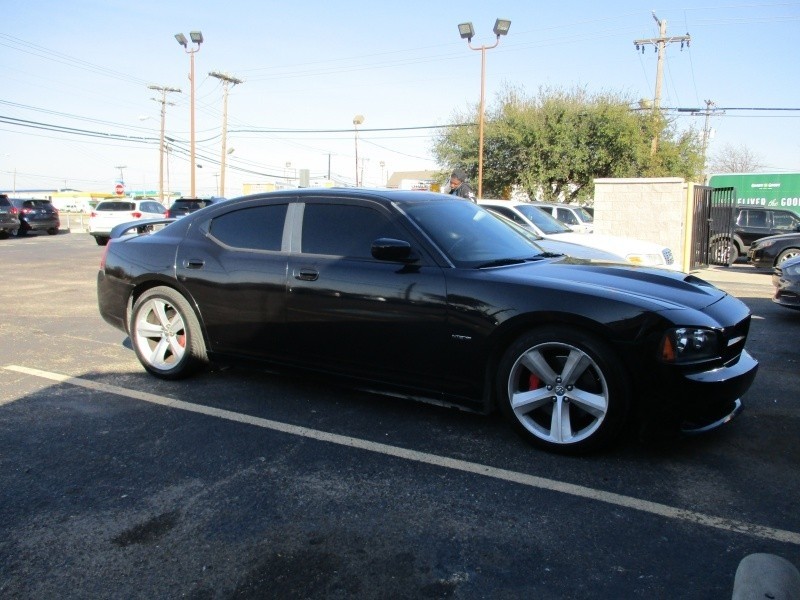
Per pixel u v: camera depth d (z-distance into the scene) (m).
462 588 2.39
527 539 2.72
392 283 3.92
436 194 4.82
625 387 3.33
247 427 4.01
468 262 3.92
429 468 3.42
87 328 7.15
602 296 3.39
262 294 4.40
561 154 29.98
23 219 27.30
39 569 2.51
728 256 16.42
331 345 4.17
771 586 2.23
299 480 3.28
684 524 2.85
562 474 3.34
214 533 2.78
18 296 9.51
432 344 3.79
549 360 3.61
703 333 3.29
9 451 3.63
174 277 4.82
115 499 3.08
